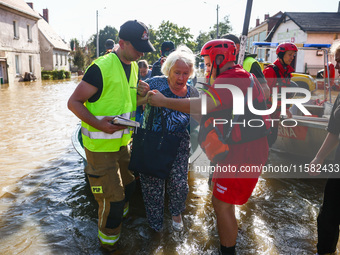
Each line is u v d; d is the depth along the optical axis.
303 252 2.77
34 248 2.78
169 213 3.46
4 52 23.92
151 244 2.88
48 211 3.44
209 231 3.11
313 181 4.30
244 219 3.32
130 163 2.74
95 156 2.60
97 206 3.57
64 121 8.50
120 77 2.59
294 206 3.61
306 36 23.41
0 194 3.85
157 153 2.68
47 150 5.73
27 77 27.53
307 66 20.03
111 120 2.48
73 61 45.28
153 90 2.55
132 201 3.72
